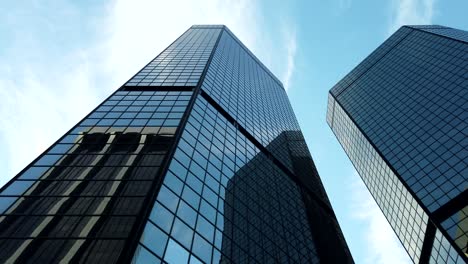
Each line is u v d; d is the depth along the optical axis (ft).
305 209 189.06
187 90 173.17
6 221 77.15
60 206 82.58
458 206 197.06
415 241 230.89
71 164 99.50
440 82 293.23
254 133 206.18
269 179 180.75
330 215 216.95
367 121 332.19
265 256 121.29
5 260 67.51
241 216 125.90
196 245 88.63
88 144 111.14
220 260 93.66
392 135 291.38
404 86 331.16
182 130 124.77
